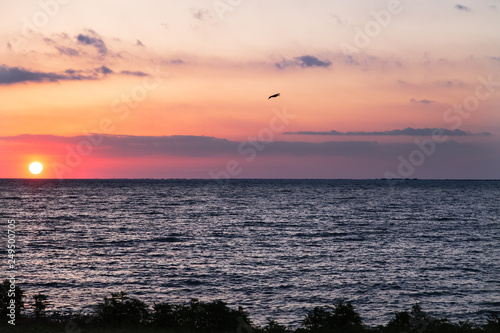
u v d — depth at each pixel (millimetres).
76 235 72750
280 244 64500
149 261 50562
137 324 21281
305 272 45375
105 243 64375
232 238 70688
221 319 20828
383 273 45281
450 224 93500
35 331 19516
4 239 67188
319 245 63812
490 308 33844
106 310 21750
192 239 69250
